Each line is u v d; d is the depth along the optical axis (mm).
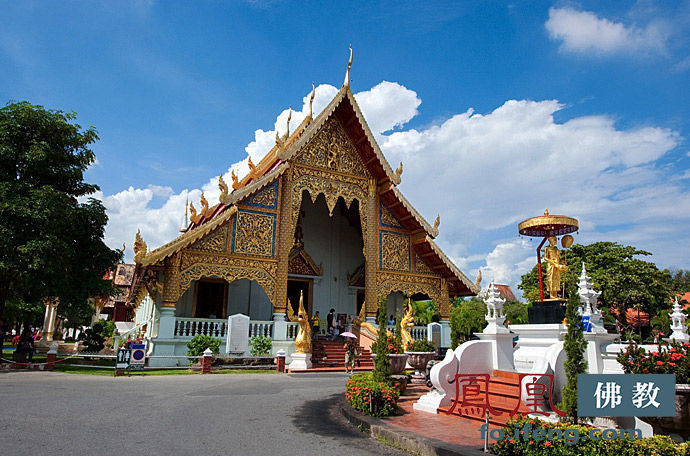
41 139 17812
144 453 5633
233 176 19531
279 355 16656
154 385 11977
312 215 26312
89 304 20797
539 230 10586
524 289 40875
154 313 19156
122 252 19719
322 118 20438
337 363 19016
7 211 15188
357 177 22000
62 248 16125
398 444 6387
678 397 5652
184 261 17406
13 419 7230
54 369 15969
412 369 14195
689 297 41656
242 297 23281
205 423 7496
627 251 35688
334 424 7824
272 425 7582
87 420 7355
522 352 8992
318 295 25328
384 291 21641
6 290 17719
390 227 22469
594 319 8195
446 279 23344
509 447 5215
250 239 18875
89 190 19609
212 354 16047
